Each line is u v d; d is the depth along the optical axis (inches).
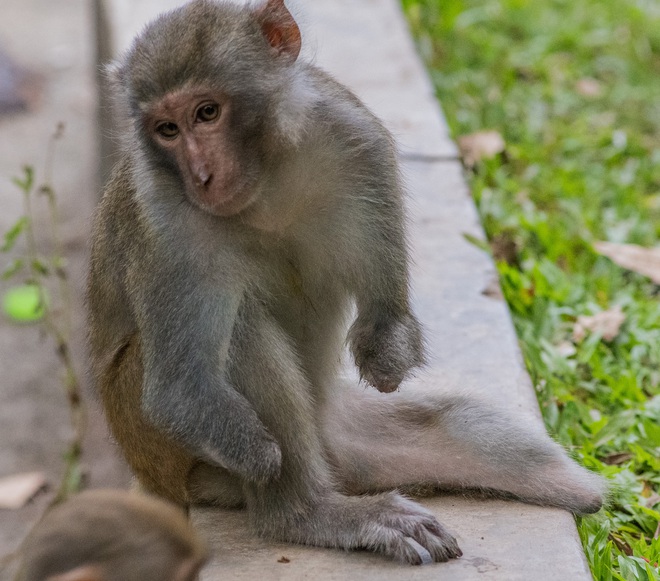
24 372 704.4
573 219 644.1
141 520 249.6
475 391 433.1
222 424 365.7
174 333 370.3
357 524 366.9
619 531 415.8
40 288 641.0
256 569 360.5
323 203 385.7
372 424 424.2
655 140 758.5
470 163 687.1
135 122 370.9
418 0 927.0
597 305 557.9
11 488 600.4
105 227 410.3
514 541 368.8
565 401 485.4
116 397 406.9
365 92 725.9
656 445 460.4
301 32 398.6
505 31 900.6
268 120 367.9
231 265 373.4
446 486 405.4
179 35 365.1
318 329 408.2
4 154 940.6
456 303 520.1
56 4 1208.8
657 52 874.1
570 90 812.0
